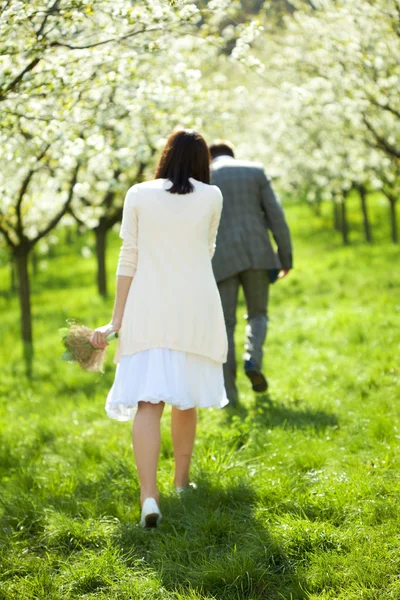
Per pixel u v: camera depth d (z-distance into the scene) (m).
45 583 3.27
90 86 6.06
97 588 3.22
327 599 2.96
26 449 5.72
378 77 9.96
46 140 6.15
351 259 23.66
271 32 13.87
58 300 26.06
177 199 3.96
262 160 20.50
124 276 3.99
